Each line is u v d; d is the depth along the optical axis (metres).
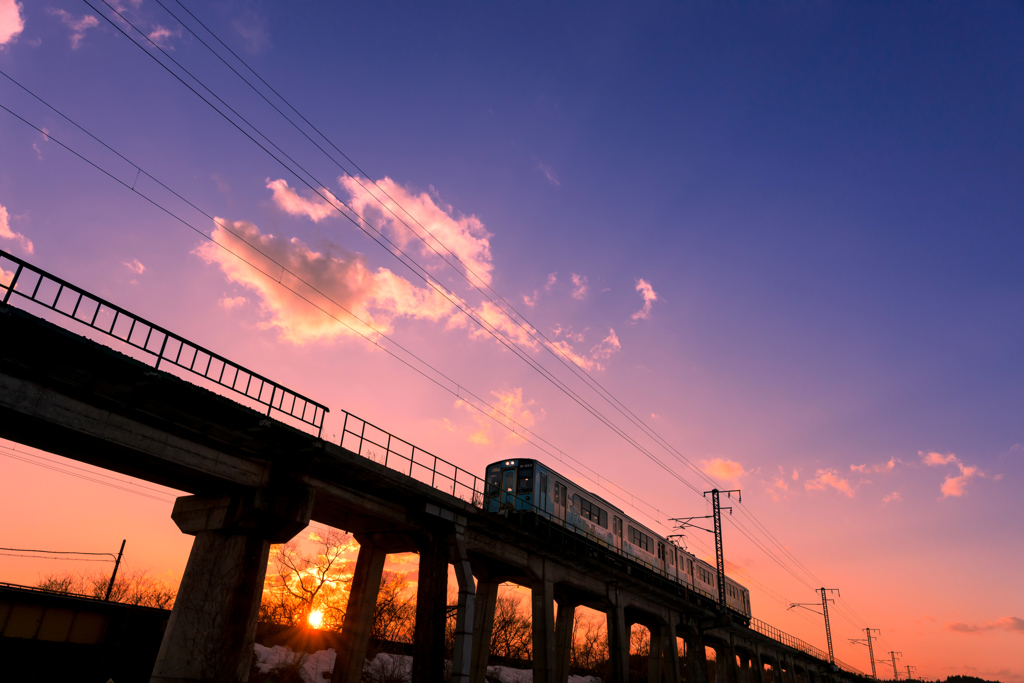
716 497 51.75
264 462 21.19
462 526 27.44
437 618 25.56
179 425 18.50
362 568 28.72
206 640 19.44
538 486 34.41
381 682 33.97
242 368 18.67
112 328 15.96
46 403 15.89
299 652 33.34
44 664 21.94
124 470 20.30
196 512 21.91
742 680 60.97
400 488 24.06
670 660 45.50
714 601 54.34
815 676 83.44
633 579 39.31
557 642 39.78
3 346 14.86
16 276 14.48
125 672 23.39
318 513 27.38
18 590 21.67
